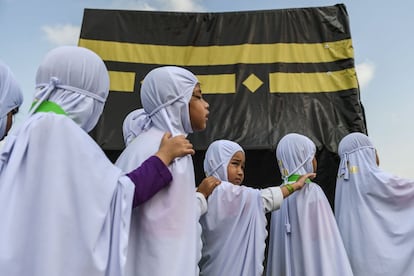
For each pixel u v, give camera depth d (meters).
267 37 5.16
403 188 3.29
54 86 1.67
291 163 3.29
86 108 1.71
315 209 3.03
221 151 3.12
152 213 1.69
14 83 2.15
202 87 4.96
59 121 1.56
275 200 2.66
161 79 2.03
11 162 1.46
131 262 1.67
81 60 1.73
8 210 1.39
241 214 2.60
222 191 2.66
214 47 5.14
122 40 5.07
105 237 1.48
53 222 1.38
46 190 1.43
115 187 1.55
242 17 5.28
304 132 4.73
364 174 3.56
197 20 5.26
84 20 5.10
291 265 3.03
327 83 4.92
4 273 1.30
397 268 3.16
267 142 4.68
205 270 2.59
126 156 1.97
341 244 2.96
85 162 1.52
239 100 4.89
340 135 4.71
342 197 3.68
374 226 3.34
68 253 1.39
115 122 4.72
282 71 4.99
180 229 1.70
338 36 5.07
